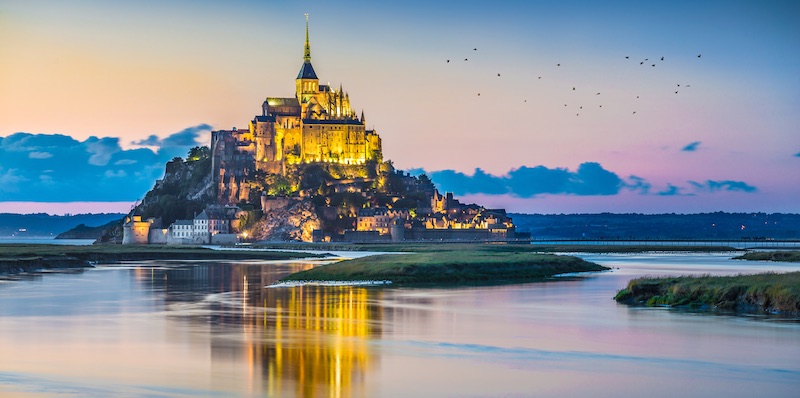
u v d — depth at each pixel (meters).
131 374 116.12
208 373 116.62
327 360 125.19
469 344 138.00
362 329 154.12
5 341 141.62
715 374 114.81
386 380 112.56
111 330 153.62
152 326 158.62
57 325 160.25
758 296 169.62
